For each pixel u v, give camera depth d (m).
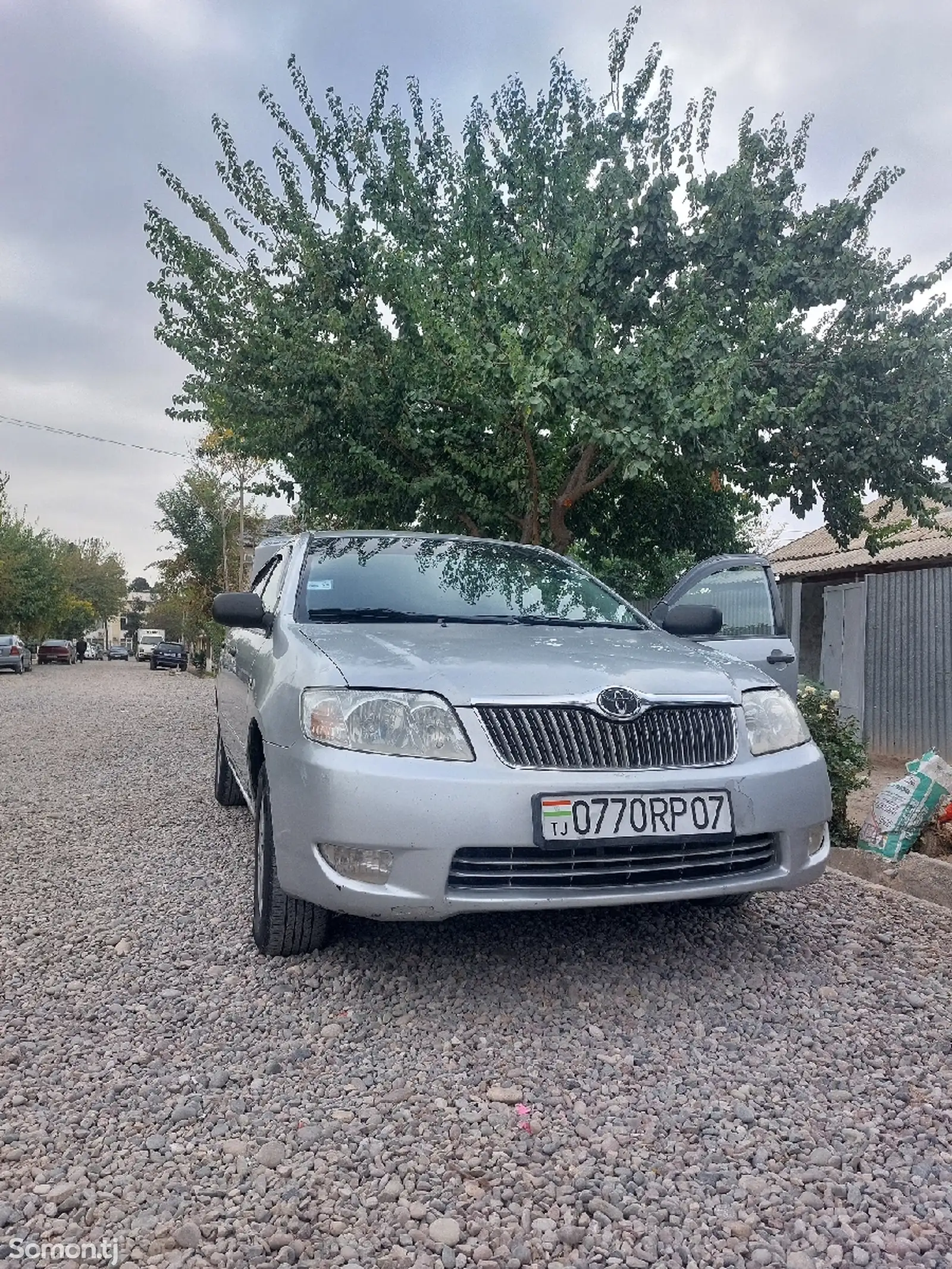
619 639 3.82
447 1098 2.50
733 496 9.84
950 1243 1.93
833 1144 2.30
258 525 34.31
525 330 7.82
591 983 3.27
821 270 8.05
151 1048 2.79
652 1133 2.34
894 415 7.74
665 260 7.97
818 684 6.78
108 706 16.38
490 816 2.85
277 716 3.31
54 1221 1.97
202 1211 2.01
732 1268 1.87
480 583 4.37
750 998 3.15
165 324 9.48
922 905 4.29
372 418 8.37
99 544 82.69
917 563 12.43
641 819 2.96
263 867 3.51
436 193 9.27
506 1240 1.94
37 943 3.69
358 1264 1.85
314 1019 2.98
